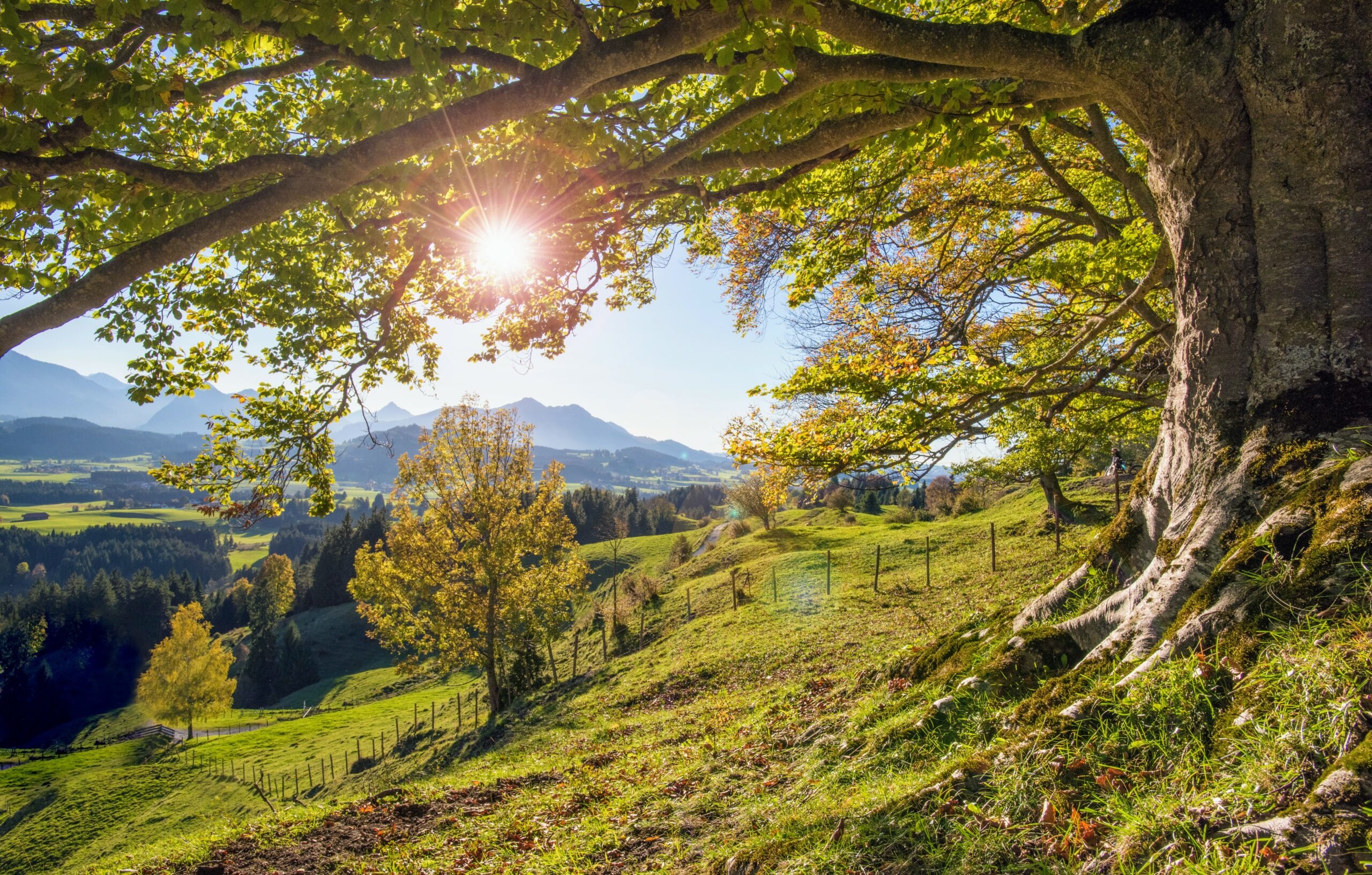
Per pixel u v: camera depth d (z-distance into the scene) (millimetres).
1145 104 5113
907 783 4559
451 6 3922
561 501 33219
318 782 32375
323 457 9141
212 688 67312
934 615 18266
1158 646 3982
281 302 8695
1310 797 2459
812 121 6379
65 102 3756
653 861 5871
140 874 8336
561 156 6125
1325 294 4539
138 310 7922
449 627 32156
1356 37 4383
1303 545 3725
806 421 8906
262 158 3934
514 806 9211
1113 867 2787
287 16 3812
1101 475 27484
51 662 99750
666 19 3963
